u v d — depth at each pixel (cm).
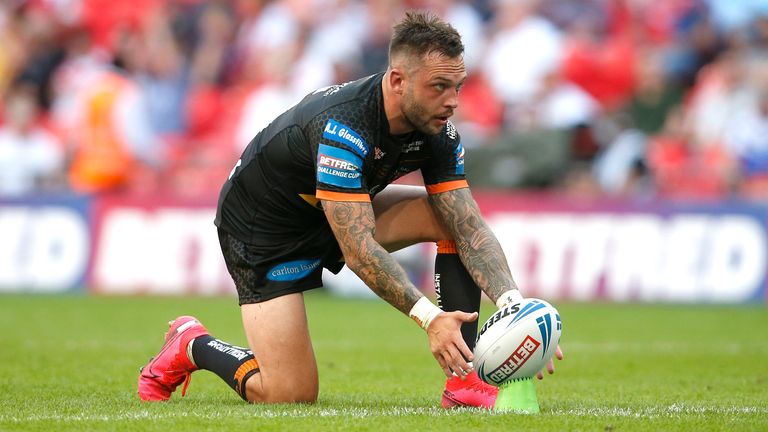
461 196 1819
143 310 4425
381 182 1794
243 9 6450
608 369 2695
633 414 1697
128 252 5141
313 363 1861
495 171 5247
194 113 6219
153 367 1948
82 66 6412
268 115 6006
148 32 6347
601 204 4916
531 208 4969
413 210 1894
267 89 6097
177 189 5856
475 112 5853
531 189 5225
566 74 5903
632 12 6225
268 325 1831
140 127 5969
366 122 1680
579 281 4903
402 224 1897
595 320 4200
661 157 5656
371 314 4462
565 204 4934
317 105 1725
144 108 6028
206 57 6362
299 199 1797
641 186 5412
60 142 6153
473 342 1856
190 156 5897
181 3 6481
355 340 3462
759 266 4784
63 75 6481
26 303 4728
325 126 1680
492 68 6012
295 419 1611
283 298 1841
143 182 5906
